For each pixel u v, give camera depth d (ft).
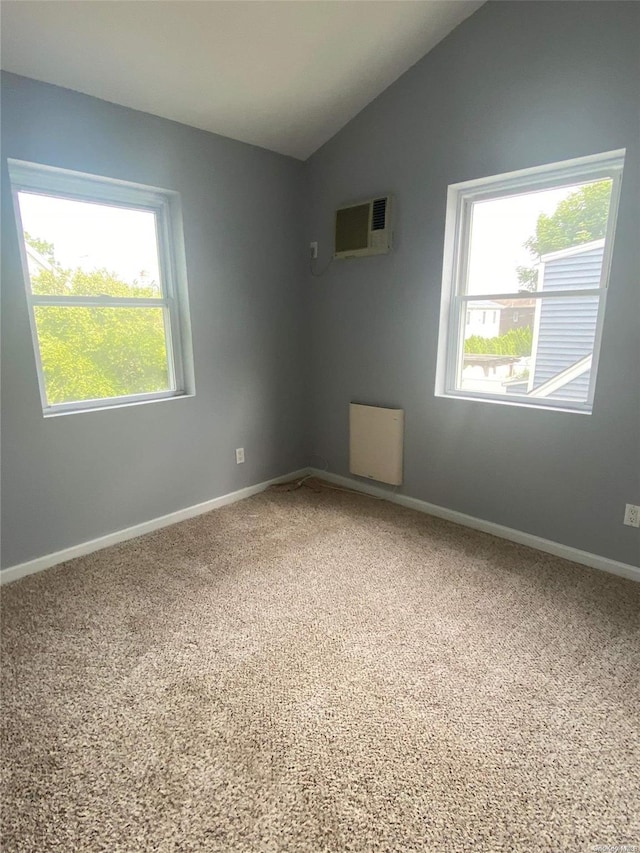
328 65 8.41
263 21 7.11
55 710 5.34
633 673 5.82
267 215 10.87
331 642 6.44
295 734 5.03
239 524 10.05
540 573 8.07
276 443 12.19
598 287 7.93
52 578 7.98
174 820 4.17
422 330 9.91
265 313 11.26
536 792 4.40
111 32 6.68
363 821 4.16
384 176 9.92
